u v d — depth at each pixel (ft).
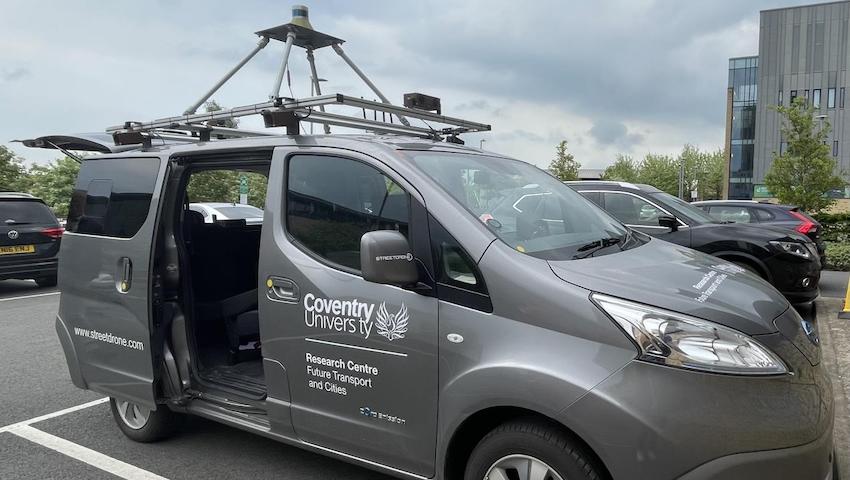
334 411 9.77
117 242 12.69
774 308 8.48
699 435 6.94
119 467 12.34
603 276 8.20
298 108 10.61
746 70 193.57
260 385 12.02
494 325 8.15
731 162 198.49
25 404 16.33
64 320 13.96
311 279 9.91
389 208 9.50
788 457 7.06
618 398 7.16
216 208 31.12
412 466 9.02
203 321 13.98
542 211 10.48
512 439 7.96
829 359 17.24
